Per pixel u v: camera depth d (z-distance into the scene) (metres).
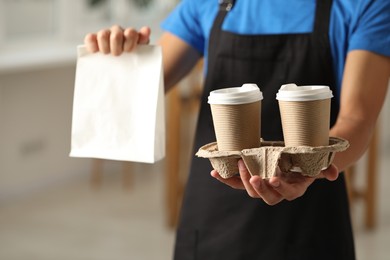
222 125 1.21
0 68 4.45
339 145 1.19
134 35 1.51
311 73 1.66
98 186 5.16
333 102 1.65
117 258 3.78
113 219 4.45
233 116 1.21
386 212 4.61
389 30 1.54
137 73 1.51
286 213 1.70
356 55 1.54
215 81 1.76
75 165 5.23
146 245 4.00
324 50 1.64
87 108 1.54
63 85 5.11
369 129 1.46
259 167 1.17
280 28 1.69
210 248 1.77
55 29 5.25
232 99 1.20
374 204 4.28
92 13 5.48
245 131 1.21
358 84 1.51
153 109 1.49
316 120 1.18
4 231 4.20
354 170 4.28
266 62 1.70
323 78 1.65
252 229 1.72
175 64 1.83
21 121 4.84
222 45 1.75
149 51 1.51
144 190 5.09
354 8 1.59
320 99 1.17
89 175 5.34
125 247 3.96
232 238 1.73
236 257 1.73
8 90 4.73
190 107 4.23
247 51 1.72
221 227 1.75
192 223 1.79
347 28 1.62
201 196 1.77
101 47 1.53
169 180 4.23
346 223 1.73
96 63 1.54
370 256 3.85
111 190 5.08
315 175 1.18
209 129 1.77
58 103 5.08
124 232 4.21
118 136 1.51
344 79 1.54
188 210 1.80
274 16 1.70
